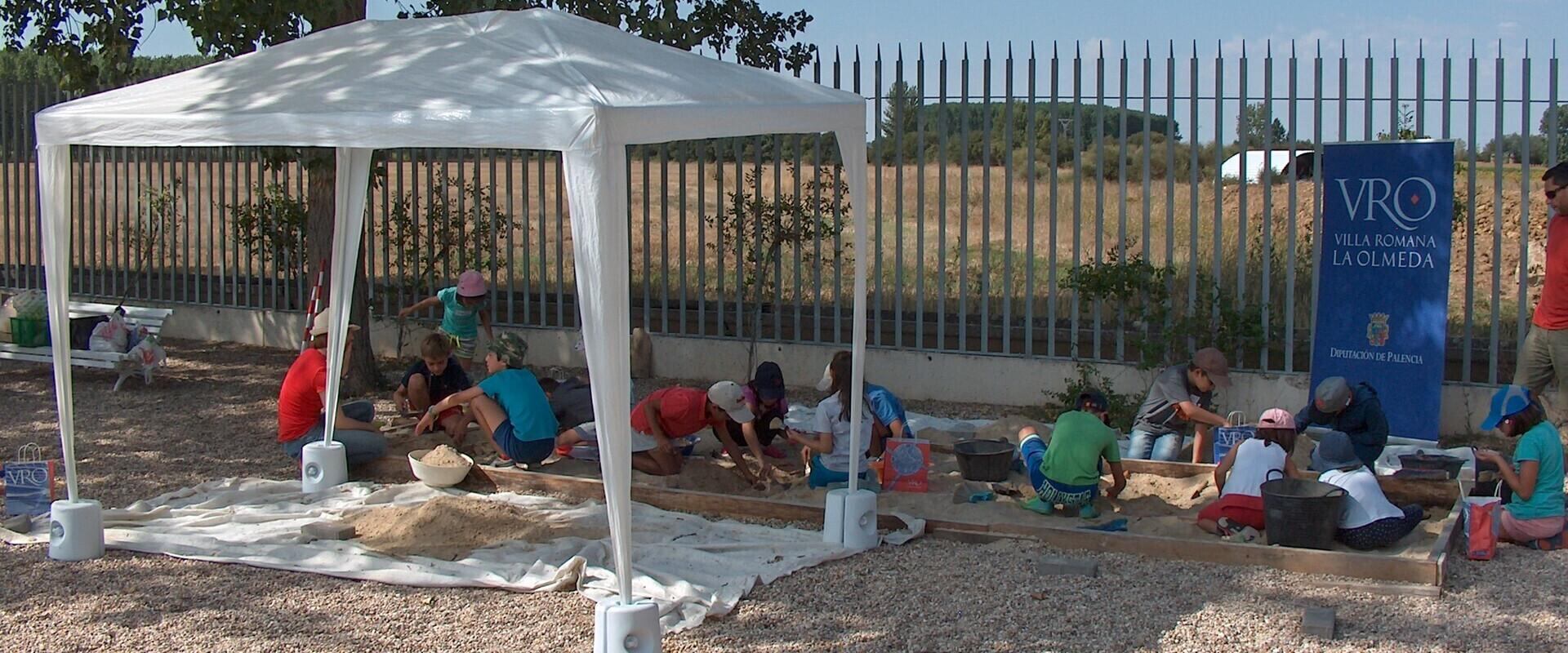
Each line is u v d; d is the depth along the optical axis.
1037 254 18.84
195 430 10.67
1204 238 18.05
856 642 5.89
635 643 5.50
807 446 8.83
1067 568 6.78
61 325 7.10
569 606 6.36
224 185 15.20
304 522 7.73
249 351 14.80
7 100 16.14
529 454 8.73
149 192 15.79
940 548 7.34
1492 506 6.95
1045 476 7.73
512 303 13.86
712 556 7.05
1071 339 11.40
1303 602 6.33
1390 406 9.98
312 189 11.95
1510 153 10.34
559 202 13.44
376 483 8.77
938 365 11.86
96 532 7.13
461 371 10.45
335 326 8.76
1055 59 11.20
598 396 5.45
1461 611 6.21
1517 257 15.97
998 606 6.36
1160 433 9.15
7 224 16.31
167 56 14.11
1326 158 10.12
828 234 12.37
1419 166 9.81
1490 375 10.08
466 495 8.23
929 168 23.17
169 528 7.59
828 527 7.33
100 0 12.02
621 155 5.49
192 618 6.20
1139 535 7.18
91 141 6.88
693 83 6.39
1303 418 8.55
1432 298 9.81
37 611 6.28
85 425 10.85
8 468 7.72
